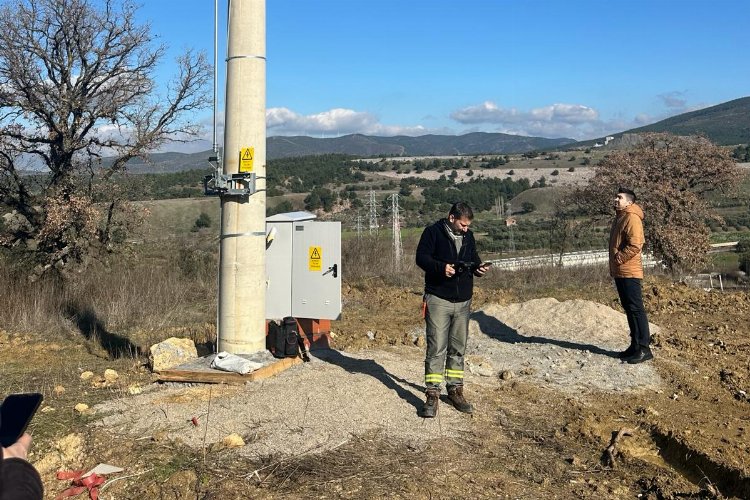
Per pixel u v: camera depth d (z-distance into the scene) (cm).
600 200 2008
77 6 1648
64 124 1662
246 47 670
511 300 1321
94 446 524
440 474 480
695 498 452
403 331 1003
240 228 679
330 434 536
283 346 697
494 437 555
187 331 1023
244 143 673
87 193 1697
